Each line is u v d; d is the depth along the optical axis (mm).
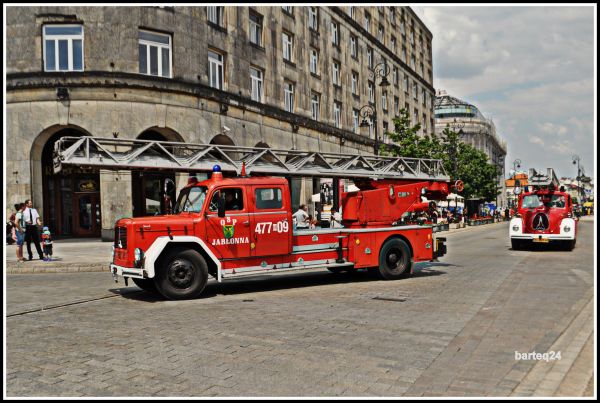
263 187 10750
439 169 16031
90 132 23062
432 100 69250
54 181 27203
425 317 7715
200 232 10062
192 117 24875
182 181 24578
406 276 12445
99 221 27578
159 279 9719
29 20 23172
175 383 4953
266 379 5031
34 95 23031
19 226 16562
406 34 59219
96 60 23203
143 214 25281
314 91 37000
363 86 46000
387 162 14859
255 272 10555
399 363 5492
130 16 23516
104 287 11625
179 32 24578
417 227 12484
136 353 5980
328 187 24609
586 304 8547
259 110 29625
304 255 11148
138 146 11438
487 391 4641
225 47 27156
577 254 17891
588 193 92500
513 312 7969
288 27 33625
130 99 23359
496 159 111688
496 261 15641
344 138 41250
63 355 5930
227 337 6668
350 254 11664
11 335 6926
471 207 61938
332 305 8852
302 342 6371
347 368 5344
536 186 20156
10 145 23125
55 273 14656
